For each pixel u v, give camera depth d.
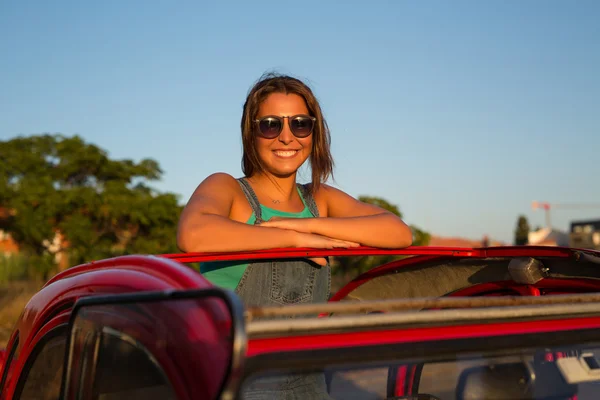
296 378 1.75
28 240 25.41
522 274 2.81
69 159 27.28
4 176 25.38
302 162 2.85
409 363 1.66
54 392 2.06
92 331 1.85
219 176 2.67
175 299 1.42
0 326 14.58
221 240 2.27
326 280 2.78
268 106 2.81
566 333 1.82
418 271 3.21
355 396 1.80
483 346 1.70
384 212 2.77
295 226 2.49
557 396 1.84
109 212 25.48
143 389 1.64
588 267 2.72
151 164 29.36
